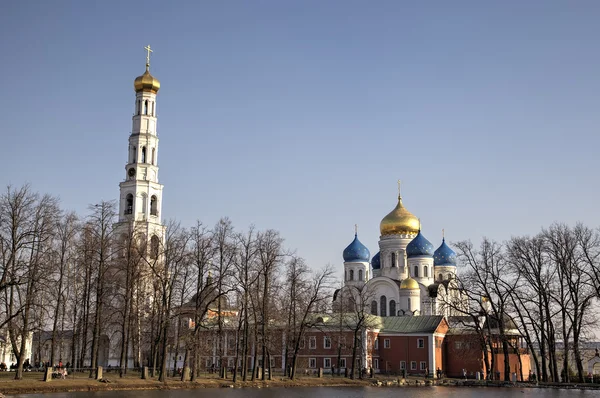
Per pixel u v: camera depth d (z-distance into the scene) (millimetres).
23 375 87062
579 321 103062
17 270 76125
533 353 107750
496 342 128000
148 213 137250
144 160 141000
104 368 111750
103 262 95188
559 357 153125
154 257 97812
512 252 107812
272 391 87625
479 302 112188
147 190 138125
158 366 111938
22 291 82688
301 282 107000
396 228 181750
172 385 86312
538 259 105125
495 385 108625
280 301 108312
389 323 151625
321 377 114688
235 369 95500
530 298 106500
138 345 108562
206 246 92875
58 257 92812
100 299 93938
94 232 94750
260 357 143375
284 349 137250
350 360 144000
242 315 112000
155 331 107938
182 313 90625
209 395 76438
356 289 174750
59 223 90188
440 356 145875
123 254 109062
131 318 97375
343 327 142500
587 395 86688
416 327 147375
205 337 116125
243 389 89625
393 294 172500
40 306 78688
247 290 96438
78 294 102625
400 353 146250
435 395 86188
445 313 163625
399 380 115625
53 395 70938
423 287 173375
